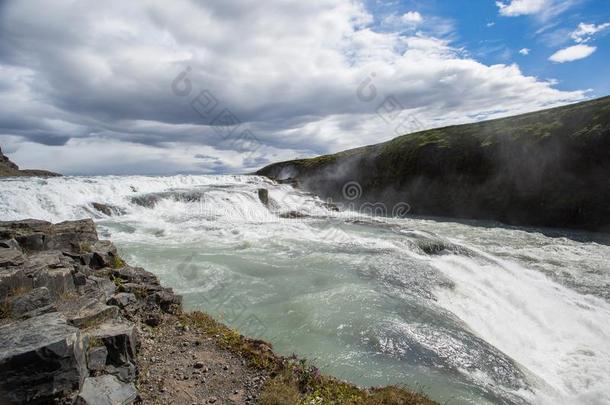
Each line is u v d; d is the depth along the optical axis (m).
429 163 52.22
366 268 14.45
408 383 7.07
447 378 7.39
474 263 17.42
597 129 35.72
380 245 19.00
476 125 54.72
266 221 27.44
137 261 13.91
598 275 17.50
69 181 27.42
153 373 6.30
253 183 47.03
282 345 8.28
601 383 8.48
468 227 34.22
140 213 25.03
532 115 47.62
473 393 6.91
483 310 12.21
